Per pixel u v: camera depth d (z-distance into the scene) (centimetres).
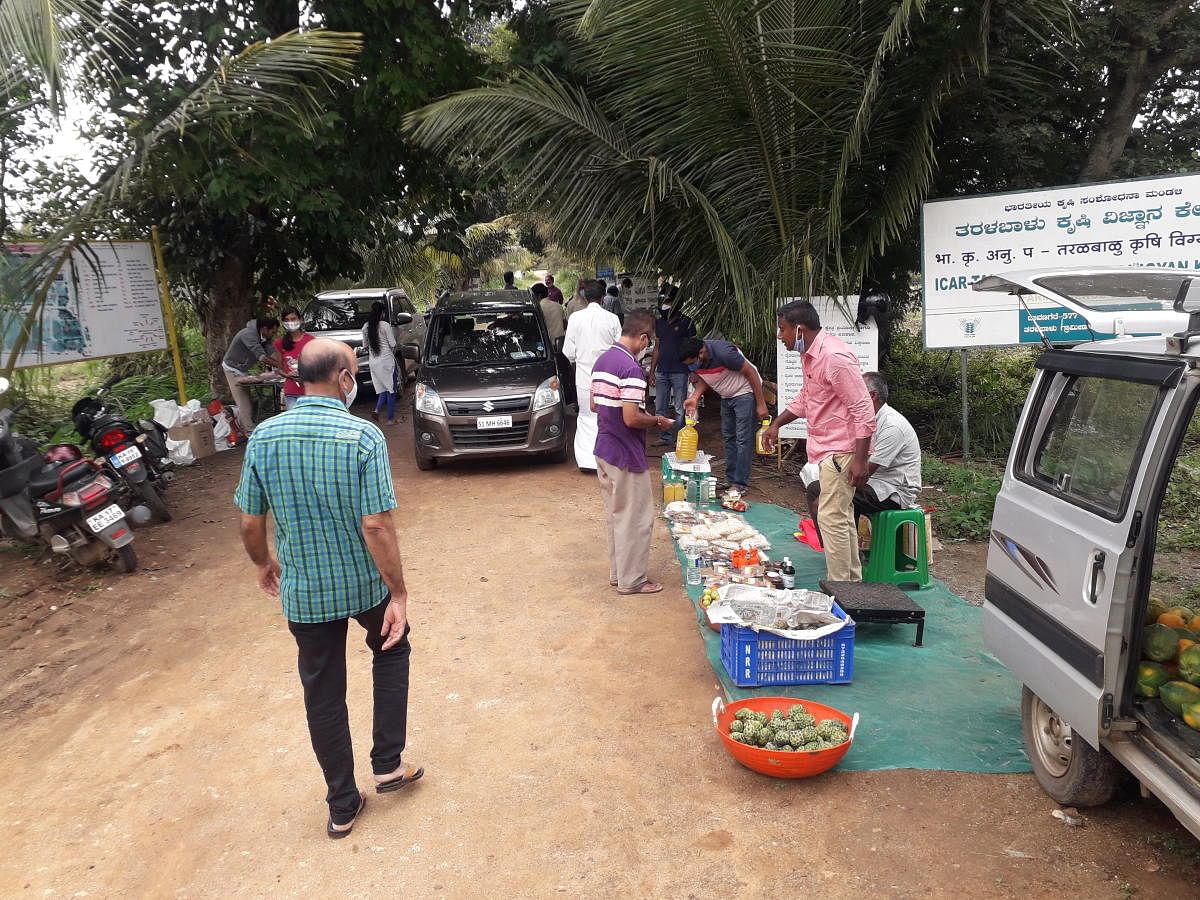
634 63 755
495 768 399
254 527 342
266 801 387
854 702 432
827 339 518
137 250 1043
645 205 842
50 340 957
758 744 376
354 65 1002
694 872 323
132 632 582
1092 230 799
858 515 607
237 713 468
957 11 763
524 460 996
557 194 865
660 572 635
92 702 491
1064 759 344
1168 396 283
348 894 323
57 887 339
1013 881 306
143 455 795
